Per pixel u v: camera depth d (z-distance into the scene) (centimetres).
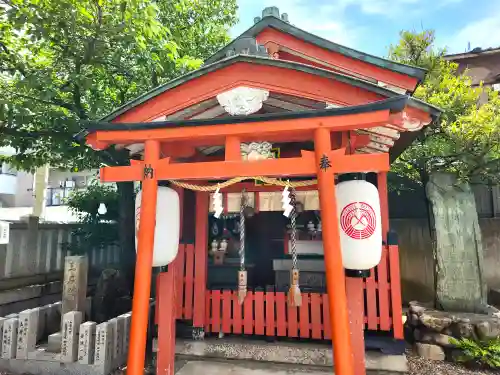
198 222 529
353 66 423
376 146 426
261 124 318
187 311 511
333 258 287
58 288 775
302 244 573
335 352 273
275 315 491
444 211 624
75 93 656
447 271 599
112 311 733
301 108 383
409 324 597
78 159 823
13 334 496
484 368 486
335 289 282
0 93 621
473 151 607
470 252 597
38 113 618
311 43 433
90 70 646
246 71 328
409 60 712
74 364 473
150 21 563
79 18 554
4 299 639
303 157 314
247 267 605
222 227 704
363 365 384
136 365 306
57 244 828
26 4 528
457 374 472
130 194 848
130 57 679
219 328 502
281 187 495
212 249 607
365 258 342
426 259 827
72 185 1641
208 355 488
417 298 823
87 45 567
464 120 600
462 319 524
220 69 332
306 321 473
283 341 491
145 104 352
